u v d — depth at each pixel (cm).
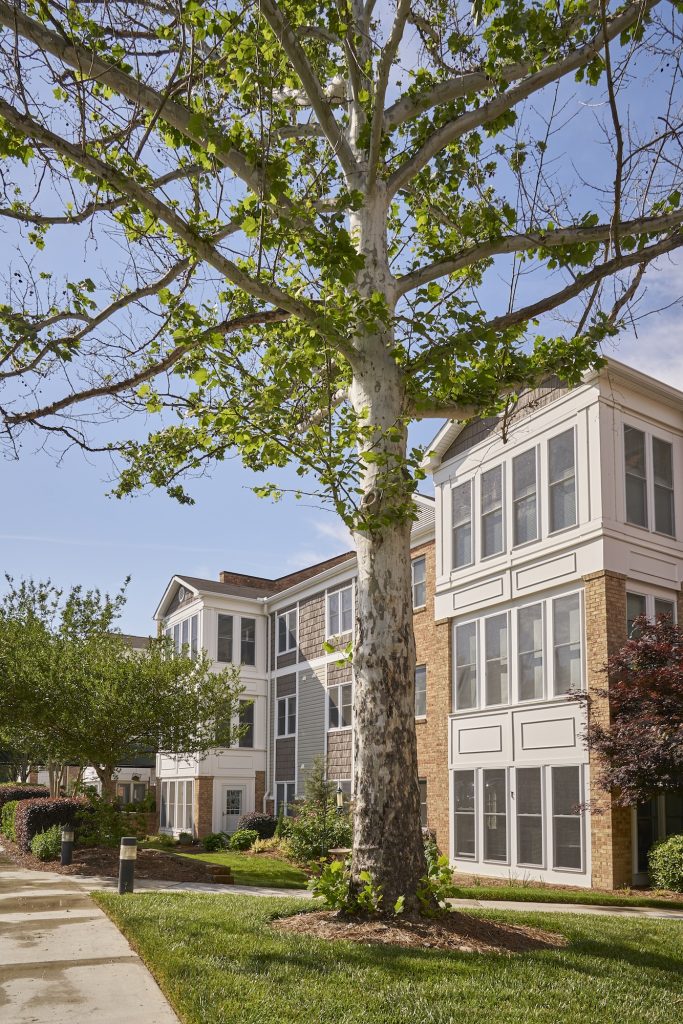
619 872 1574
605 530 1722
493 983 704
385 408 955
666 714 1486
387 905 868
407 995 661
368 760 896
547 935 913
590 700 1672
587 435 1791
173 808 3378
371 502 927
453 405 1023
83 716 1828
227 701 2052
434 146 1002
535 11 874
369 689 908
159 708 1880
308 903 1027
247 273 962
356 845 898
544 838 1753
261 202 845
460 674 2108
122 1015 627
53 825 1945
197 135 799
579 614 1761
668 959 840
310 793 2336
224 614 3412
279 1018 605
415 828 893
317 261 859
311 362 1007
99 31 837
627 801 1498
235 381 999
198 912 965
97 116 917
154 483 1179
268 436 959
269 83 847
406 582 939
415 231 1143
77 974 741
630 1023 640
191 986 674
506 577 1969
